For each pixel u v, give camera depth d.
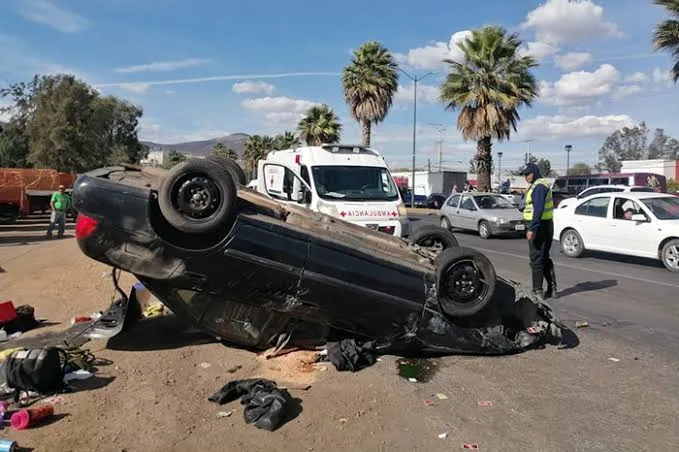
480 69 31.20
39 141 50.47
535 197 8.55
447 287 5.79
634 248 12.88
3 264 12.27
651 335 6.98
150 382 4.98
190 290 5.41
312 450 3.89
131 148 74.88
